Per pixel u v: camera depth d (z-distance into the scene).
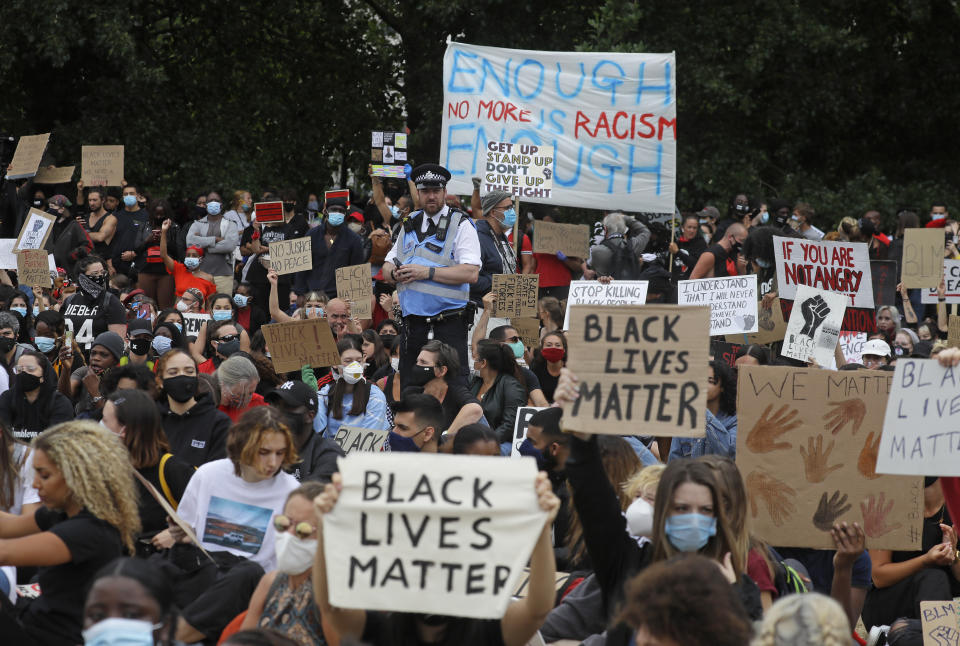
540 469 6.42
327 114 22.52
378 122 22.88
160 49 22.12
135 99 20.61
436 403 7.25
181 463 6.04
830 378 5.43
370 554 3.47
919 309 14.12
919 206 20.00
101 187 16.50
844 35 19.34
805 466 5.42
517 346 9.56
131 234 15.92
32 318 11.93
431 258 8.73
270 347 9.23
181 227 17.56
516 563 3.44
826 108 20.27
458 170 13.73
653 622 3.00
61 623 4.65
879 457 4.58
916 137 22.08
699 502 3.87
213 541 5.57
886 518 5.40
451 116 13.79
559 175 13.57
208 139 20.83
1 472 5.55
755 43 19.08
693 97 19.41
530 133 13.58
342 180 23.52
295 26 22.38
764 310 9.99
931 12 20.88
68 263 15.22
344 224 12.95
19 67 20.59
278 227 15.35
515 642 3.84
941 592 5.82
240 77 22.39
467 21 20.92
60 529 4.61
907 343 11.09
